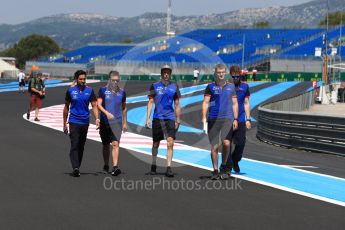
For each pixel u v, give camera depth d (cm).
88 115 1098
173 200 861
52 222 707
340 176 1194
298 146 1681
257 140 1983
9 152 1412
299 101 3369
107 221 718
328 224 732
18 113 2777
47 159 1298
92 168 1184
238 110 1122
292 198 911
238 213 782
